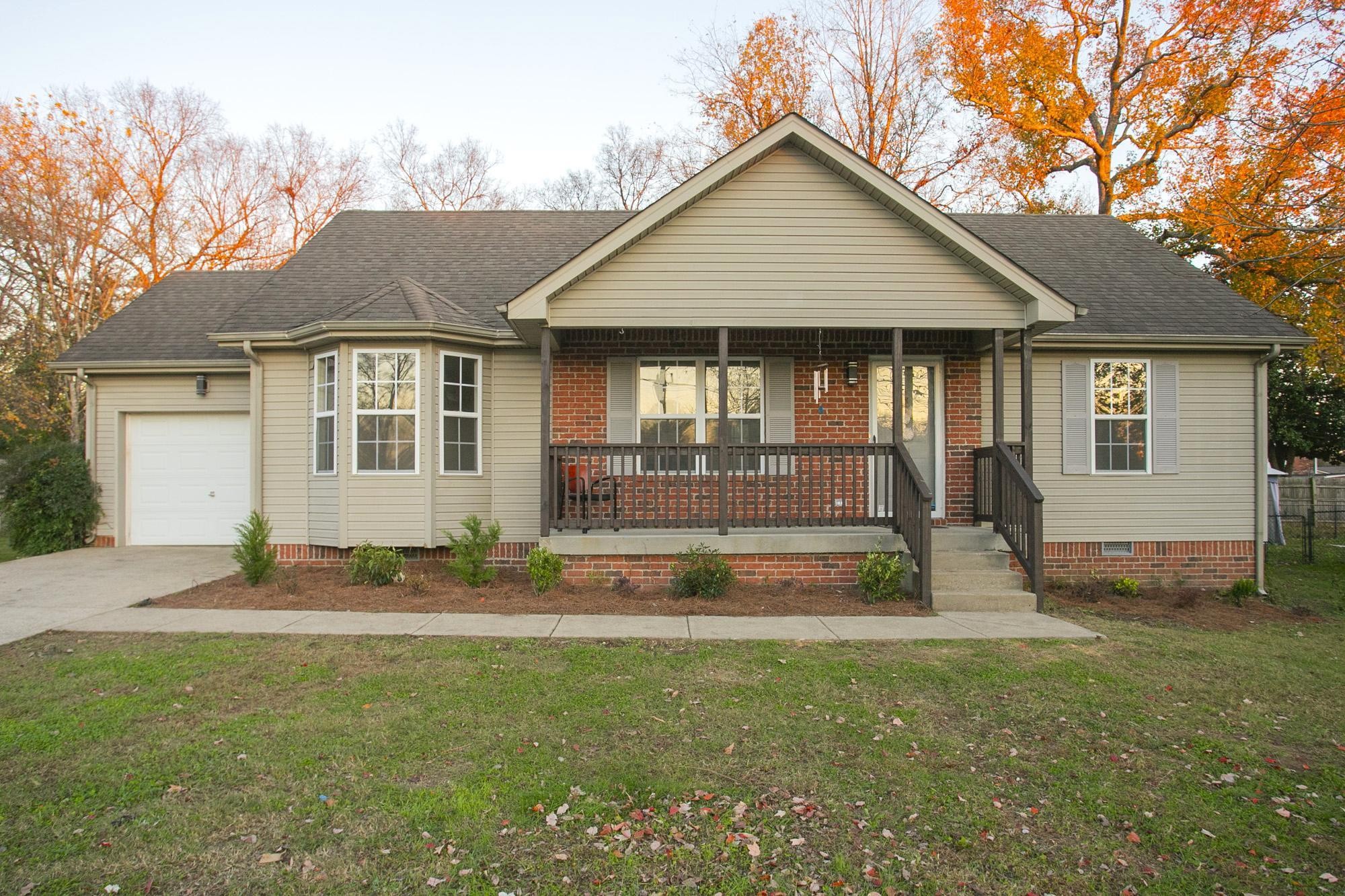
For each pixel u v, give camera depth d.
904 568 8.88
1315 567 13.59
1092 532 10.93
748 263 9.16
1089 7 21.08
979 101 22.36
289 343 10.70
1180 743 4.78
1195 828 3.73
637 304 9.10
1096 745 4.70
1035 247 13.35
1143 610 9.04
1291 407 19.77
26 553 12.14
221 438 12.77
